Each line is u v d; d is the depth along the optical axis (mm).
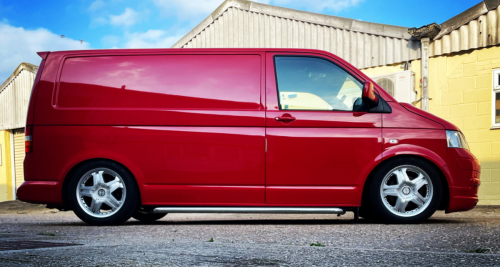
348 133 4691
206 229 4238
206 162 4738
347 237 3547
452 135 4758
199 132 4754
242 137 4711
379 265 2238
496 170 8406
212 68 4895
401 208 4676
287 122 4711
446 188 4762
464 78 8773
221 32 13891
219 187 4719
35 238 3469
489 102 8484
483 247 2916
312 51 4953
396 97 9492
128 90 4906
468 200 4719
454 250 2834
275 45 12250
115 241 3223
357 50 10359
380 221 4926
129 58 5000
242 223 5016
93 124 4875
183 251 2604
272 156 4684
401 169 4711
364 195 4801
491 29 8422
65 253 2498
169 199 4781
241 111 4762
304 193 4660
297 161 4676
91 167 4875
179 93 4848
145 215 5863
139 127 4824
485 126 8523
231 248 2746
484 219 5293
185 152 4762
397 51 9641
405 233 3762
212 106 4797
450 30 8914
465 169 4727
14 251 2555
